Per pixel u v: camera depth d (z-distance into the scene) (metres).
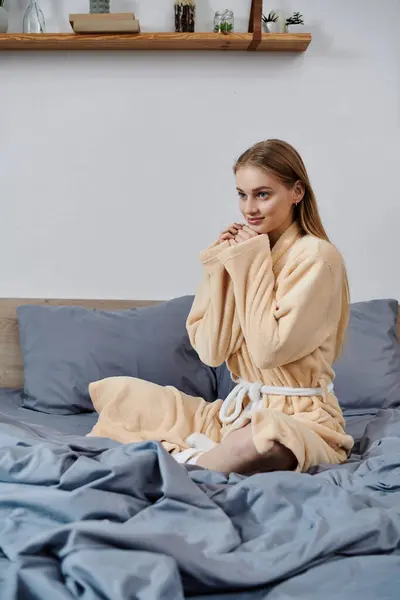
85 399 2.52
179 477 1.29
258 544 1.17
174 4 2.83
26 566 1.02
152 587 0.96
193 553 1.07
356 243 2.95
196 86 2.91
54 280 2.96
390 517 1.21
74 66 2.91
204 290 1.95
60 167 2.94
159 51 2.90
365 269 2.95
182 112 2.92
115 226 2.95
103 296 2.96
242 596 1.03
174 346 2.61
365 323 2.66
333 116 2.92
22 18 2.90
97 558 1.01
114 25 2.75
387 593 1.01
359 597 1.01
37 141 2.93
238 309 1.77
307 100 2.92
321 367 1.81
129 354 2.57
